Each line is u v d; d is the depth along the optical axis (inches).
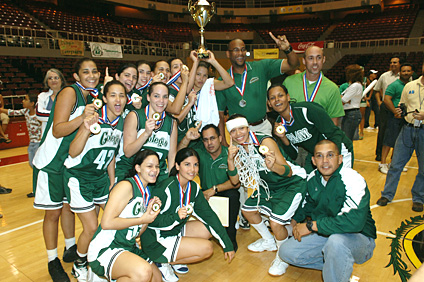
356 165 249.6
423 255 78.7
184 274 116.6
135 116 108.7
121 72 120.4
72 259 122.3
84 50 578.6
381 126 251.8
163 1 824.9
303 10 850.8
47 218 109.6
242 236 147.1
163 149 115.6
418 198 164.2
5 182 223.9
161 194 102.3
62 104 100.4
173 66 148.8
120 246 94.3
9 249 132.7
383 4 883.4
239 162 119.5
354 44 759.7
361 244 100.3
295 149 136.3
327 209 105.0
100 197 110.2
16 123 338.6
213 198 127.4
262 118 151.1
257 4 893.2
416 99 155.3
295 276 115.0
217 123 147.4
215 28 892.6
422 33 744.3
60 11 721.6
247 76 145.6
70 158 102.7
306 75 141.2
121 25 789.9
